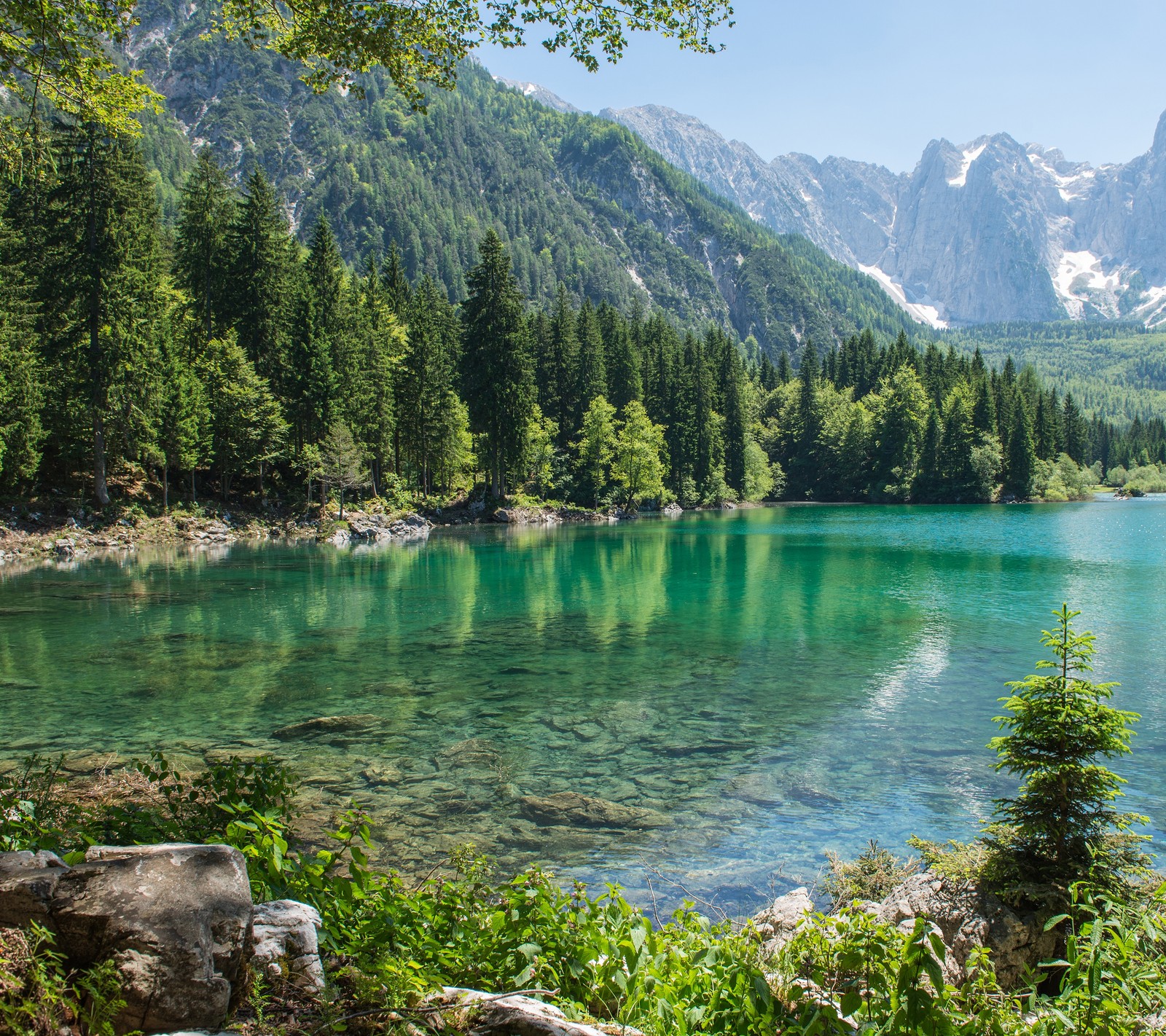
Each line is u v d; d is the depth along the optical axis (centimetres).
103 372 4034
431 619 2200
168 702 1374
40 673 1572
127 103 913
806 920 481
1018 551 4009
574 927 391
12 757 1073
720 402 9950
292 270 5688
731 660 1717
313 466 5131
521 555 3969
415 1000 312
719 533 5409
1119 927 389
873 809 952
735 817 927
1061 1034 352
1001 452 9831
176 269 5544
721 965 378
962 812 945
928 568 3362
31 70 844
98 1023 248
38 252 4294
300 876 400
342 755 1116
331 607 2381
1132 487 11306
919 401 10100
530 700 1405
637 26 819
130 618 2180
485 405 6169
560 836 871
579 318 8994
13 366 3750
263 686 1483
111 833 456
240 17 832
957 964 532
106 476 4406
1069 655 623
